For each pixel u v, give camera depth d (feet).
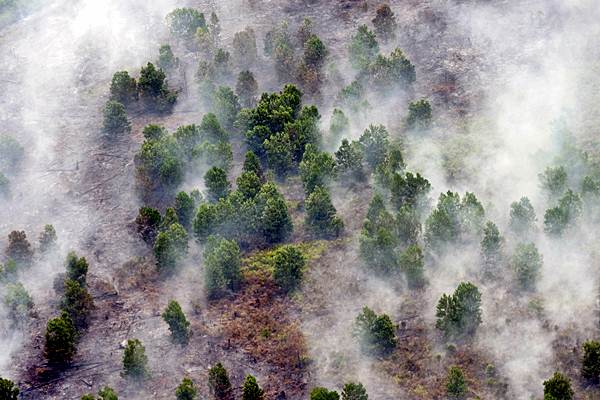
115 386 260.01
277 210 306.14
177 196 315.78
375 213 302.66
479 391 240.53
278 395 249.34
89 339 278.67
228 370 261.03
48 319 287.07
